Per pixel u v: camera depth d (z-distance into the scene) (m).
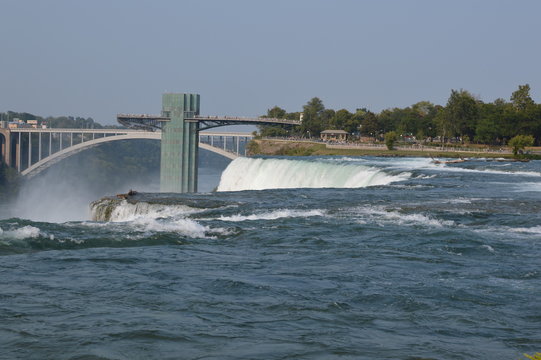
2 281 25.02
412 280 25.30
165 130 159.12
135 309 21.25
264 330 19.22
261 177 93.56
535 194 53.12
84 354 17.11
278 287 24.20
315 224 37.91
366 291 23.69
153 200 50.84
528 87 182.38
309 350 17.48
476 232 35.38
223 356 17.00
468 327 19.81
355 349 17.61
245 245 32.97
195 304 21.91
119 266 27.73
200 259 29.31
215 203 48.25
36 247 32.38
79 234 34.88
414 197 50.81
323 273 26.44
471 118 162.50
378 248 31.50
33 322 19.73
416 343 18.22
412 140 186.62
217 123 160.88
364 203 47.16
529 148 148.62
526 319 20.66
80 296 22.86
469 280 25.33
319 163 84.06
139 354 17.14
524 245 32.00
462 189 57.62
